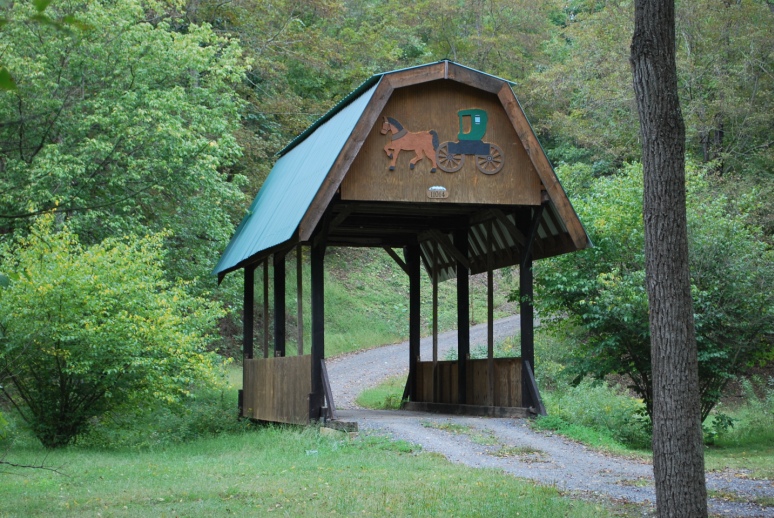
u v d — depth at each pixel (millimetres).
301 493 10117
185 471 12352
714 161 27906
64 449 16594
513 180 16609
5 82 3504
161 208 23734
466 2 47562
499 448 14125
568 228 16453
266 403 19250
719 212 18297
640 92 7949
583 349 18938
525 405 17188
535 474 11953
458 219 20359
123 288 16672
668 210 7785
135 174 20281
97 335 16094
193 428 19375
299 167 18828
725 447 17469
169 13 28828
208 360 18156
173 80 23734
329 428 15461
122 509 9484
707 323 17031
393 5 47312
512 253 19484
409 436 14969
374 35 42281
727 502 10219
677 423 7605
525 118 16391
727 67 31250
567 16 57500
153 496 10227
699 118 30125
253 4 33812
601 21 34625
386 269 48188
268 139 36219
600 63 34969
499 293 47281
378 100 15406
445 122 16328
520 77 47938
